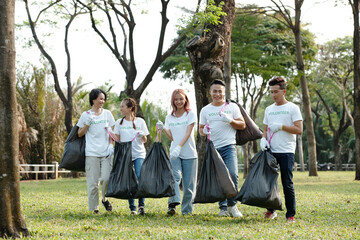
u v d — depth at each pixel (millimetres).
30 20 20078
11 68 4930
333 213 7223
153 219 6426
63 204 8844
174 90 7047
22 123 25344
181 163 7016
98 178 7102
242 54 21891
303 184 16391
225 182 6258
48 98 28344
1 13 4895
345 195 10938
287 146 6250
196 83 11789
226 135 6703
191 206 7023
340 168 42469
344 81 37188
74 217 6688
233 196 6289
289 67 25844
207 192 6289
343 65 36312
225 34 11961
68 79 22203
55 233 5238
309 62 28234
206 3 11789
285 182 6254
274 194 5996
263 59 22391
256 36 23453
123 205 8539
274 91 6371
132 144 7156
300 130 6172
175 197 6848
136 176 7074
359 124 19453
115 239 4852
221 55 11781
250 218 6504
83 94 28469
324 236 4996
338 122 45094
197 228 5508
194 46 11508
